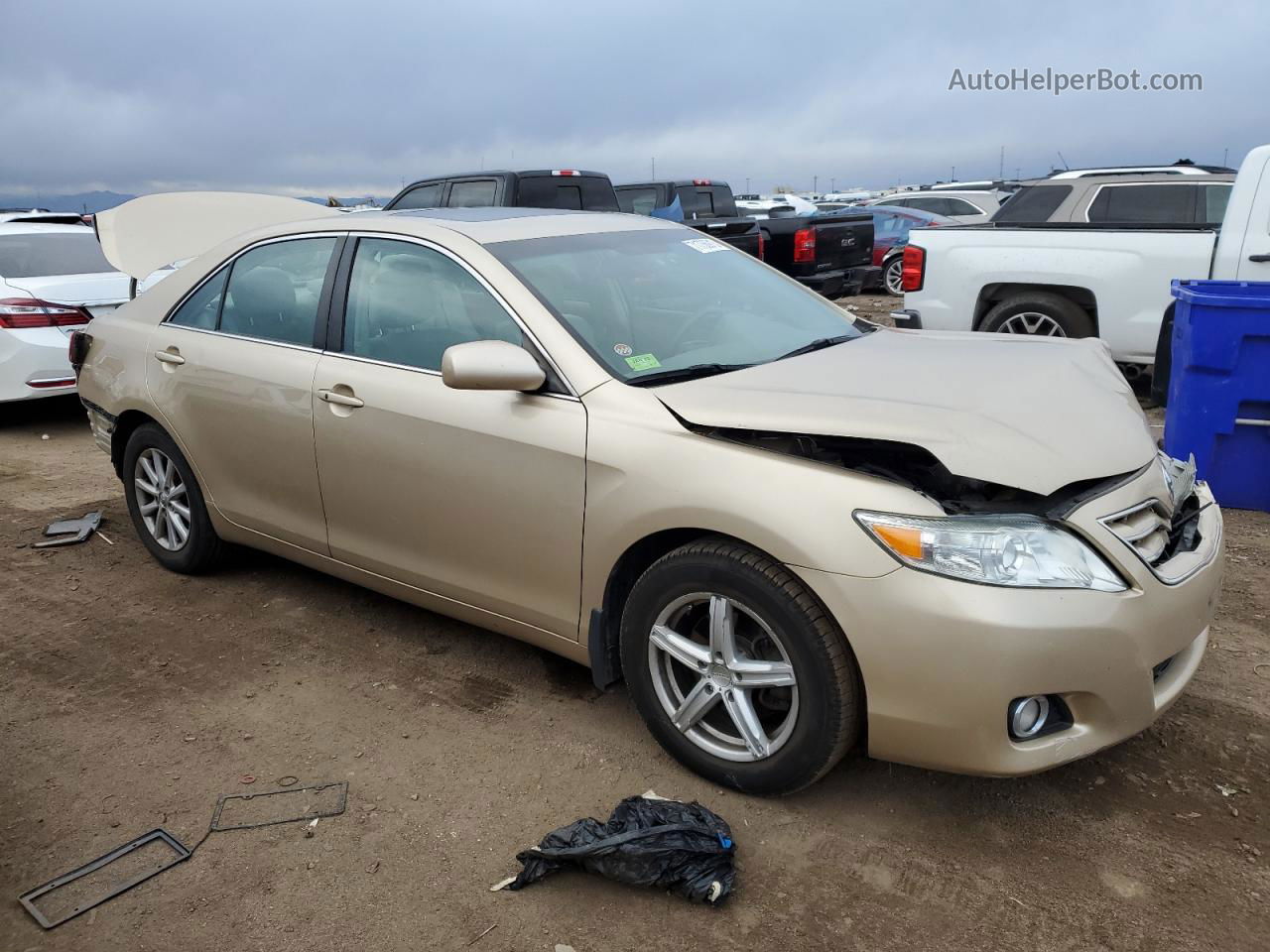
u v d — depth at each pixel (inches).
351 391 141.1
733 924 95.9
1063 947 91.9
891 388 114.1
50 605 173.9
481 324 131.3
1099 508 101.8
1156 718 104.6
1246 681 137.6
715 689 112.2
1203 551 112.1
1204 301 201.6
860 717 105.0
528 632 131.2
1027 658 94.5
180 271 178.2
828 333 148.9
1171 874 100.9
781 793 111.3
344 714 135.7
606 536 116.2
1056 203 350.6
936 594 95.6
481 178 433.4
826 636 101.6
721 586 107.5
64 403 363.3
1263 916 94.7
